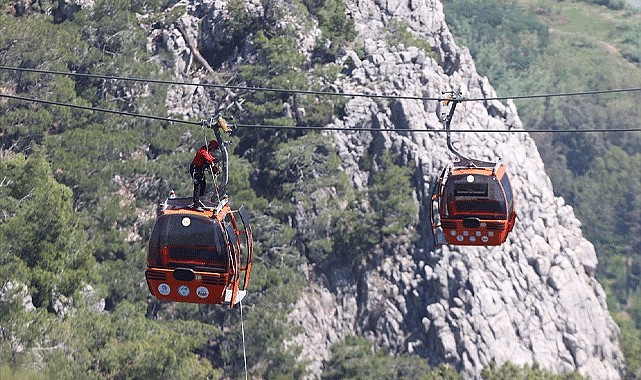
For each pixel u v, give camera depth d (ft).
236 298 238.89
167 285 236.43
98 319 571.28
